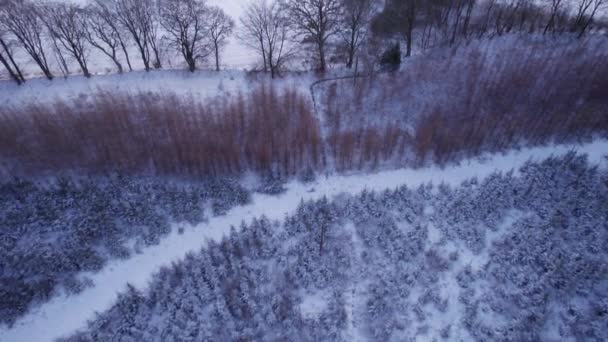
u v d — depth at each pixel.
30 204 22.92
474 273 20.11
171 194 24.30
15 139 26.72
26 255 20.34
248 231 22.09
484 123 28.48
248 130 28.48
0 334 17.83
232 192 24.77
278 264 20.42
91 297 19.41
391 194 24.25
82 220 22.30
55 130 27.14
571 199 23.47
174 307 18.05
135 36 33.53
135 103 31.06
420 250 21.19
